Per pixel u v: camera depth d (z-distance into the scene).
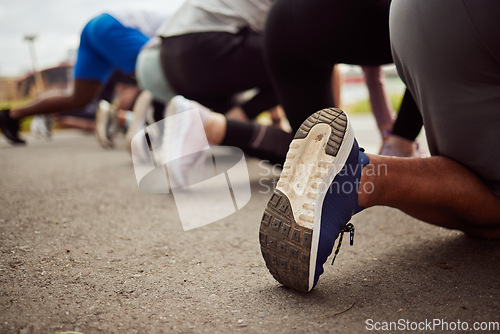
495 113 0.96
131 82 4.04
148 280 1.07
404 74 1.07
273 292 0.99
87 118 5.73
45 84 7.16
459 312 0.86
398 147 1.59
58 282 1.05
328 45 1.34
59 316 0.87
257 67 2.32
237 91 2.45
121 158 3.30
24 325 0.83
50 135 5.31
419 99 1.06
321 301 0.94
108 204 1.85
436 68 0.95
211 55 2.27
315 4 1.30
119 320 0.86
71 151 3.85
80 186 2.24
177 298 0.96
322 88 1.51
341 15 1.27
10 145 4.55
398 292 0.97
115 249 1.30
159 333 0.81
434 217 1.15
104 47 3.22
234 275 1.10
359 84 7.83
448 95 0.98
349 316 0.87
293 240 0.88
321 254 0.89
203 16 2.25
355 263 1.16
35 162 3.16
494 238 1.27
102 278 1.08
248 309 0.91
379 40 1.30
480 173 1.06
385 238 1.36
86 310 0.90
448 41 0.90
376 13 1.24
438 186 1.02
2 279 1.06
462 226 1.22
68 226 1.52
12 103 7.12
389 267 1.12
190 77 2.38
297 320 0.85
